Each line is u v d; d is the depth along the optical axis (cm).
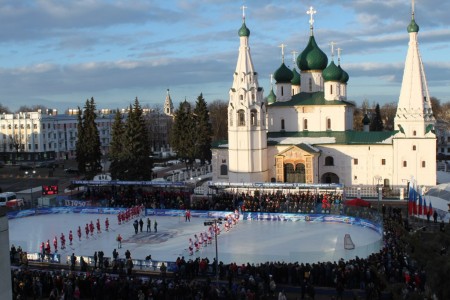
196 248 6334
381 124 17150
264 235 7019
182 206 8612
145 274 5309
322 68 11531
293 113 11125
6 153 19550
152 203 8906
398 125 9875
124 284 4369
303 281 4466
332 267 4703
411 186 7388
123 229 7681
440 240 2616
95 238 7150
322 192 8750
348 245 6028
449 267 2180
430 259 2358
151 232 7419
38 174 14650
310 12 11469
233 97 10206
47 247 6088
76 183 9850
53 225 8075
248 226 7644
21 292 4500
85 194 9894
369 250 5803
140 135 11900
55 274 4797
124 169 11800
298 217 7956
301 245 6412
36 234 7475
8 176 14375
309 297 4503
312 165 10038
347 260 5525
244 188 9238
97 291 4441
